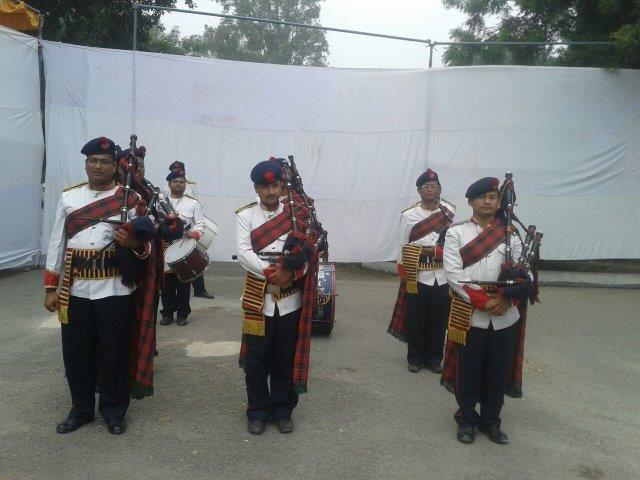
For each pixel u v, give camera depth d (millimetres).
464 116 10164
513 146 10180
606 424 4645
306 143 10172
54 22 14695
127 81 9688
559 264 11484
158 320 6977
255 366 4102
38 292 8133
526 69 10055
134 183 4293
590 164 10242
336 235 10352
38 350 5770
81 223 3867
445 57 14570
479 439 4254
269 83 10023
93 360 4098
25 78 9023
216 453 3867
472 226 4145
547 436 4379
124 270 3857
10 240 9000
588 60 11047
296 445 4027
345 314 7820
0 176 8664
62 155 9602
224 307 7762
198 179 10000
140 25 16469
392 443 4129
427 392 5098
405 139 10250
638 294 9945
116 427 4043
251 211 4145
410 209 5766
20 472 3541
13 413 4336
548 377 5691
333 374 5453
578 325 7742
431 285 5500
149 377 4043
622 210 10359
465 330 4020
